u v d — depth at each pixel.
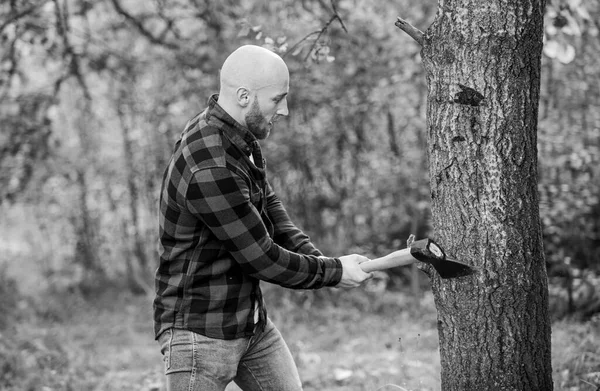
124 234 11.38
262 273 2.54
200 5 7.94
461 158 2.67
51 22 6.51
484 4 2.60
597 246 7.04
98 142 11.12
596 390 3.63
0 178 9.83
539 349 2.72
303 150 8.84
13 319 8.80
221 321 2.57
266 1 8.14
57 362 5.88
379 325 7.09
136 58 9.68
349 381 4.79
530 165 2.69
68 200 11.54
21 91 8.96
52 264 12.38
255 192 2.62
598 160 6.96
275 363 2.82
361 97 8.55
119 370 5.91
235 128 2.53
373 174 8.95
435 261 2.55
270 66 2.50
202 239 2.55
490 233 2.65
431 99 2.75
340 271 2.65
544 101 7.64
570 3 4.10
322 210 9.44
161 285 2.65
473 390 2.72
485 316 2.67
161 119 9.77
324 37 4.25
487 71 2.62
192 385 2.56
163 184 2.64
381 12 8.61
